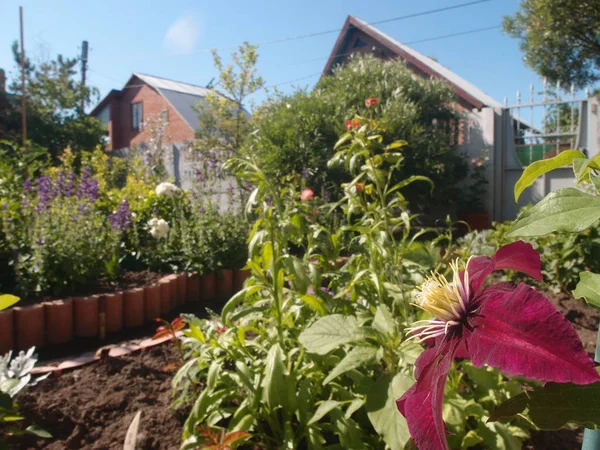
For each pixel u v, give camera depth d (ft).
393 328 5.50
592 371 1.57
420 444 1.95
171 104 68.90
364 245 7.85
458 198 33.14
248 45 36.55
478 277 2.20
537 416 1.96
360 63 33.78
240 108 37.29
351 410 5.05
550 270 14.30
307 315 7.36
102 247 14.10
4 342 10.31
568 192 1.96
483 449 5.80
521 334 1.79
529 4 32.60
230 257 16.22
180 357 8.86
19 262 12.30
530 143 33.55
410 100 32.42
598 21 30.55
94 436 6.70
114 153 60.44
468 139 34.65
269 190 6.78
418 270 7.57
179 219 18.88
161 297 13.60
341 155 8.15
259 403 6.28
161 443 6.48
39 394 7.73
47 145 63.16
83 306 11.48
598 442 2.60
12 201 15.14
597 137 30.25
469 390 6.56
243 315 6.38
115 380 8.32
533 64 35.04
